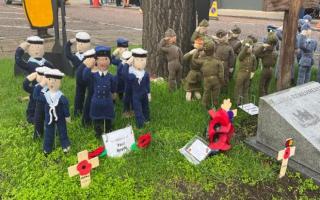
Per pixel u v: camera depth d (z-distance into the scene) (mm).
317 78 1550
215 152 1001
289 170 967
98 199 834
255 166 958
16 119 1187
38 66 1180
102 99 1029
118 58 1250
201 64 1233
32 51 1182
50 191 848
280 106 1010
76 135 1082
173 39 1357
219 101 1322
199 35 1294
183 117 1202
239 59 1278
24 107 1272
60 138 991
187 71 1489
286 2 1064
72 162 951
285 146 932
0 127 1130
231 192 883
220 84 1240
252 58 1272
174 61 1370
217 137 1015
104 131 1071
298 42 1457
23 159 967
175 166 948
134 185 881
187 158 980
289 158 987
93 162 881
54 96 958
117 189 861
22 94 1418
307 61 1464
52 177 893
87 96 1088
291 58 1130
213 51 1224
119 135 990
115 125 1132
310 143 933
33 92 1022
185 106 1273
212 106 1256
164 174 922
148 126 1137
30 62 1180
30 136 1071
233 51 1375
